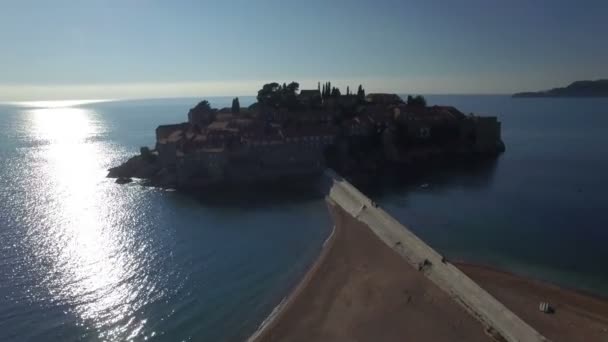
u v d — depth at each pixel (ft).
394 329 172.14
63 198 377.71
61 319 182.70
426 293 196.95
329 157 469.57
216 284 215.31
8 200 369.09
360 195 330.75
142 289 209.56
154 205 355.97
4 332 172.45
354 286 206.69
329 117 542.57
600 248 252.62
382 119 543.80
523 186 397.39
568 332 167.32
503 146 587.68
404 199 361.51
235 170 425.28
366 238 267.59
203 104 614.75
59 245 263.70
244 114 568.82
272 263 239.91
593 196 359.25
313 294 200.85
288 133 457.68
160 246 264.52
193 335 173.17
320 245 265.75
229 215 327.67
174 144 454.40
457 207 336.08
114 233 287.28
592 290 203.82
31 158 613.52
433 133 555.69
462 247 257.14
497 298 193.57
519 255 244.83
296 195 381.60
